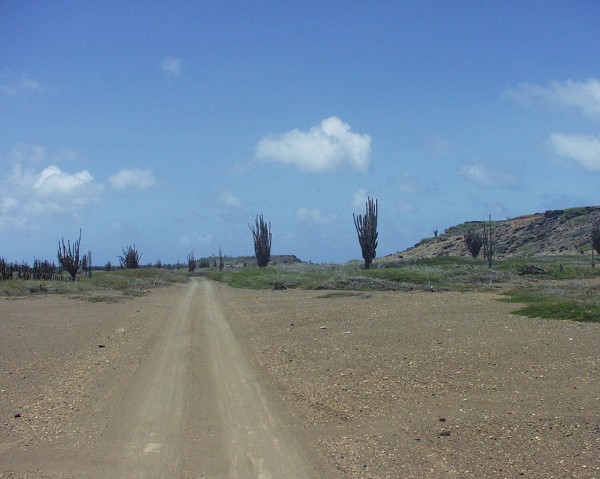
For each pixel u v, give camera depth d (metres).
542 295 24.75
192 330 18.41
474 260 61.59
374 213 53.69
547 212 101.62
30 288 38.50
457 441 7.53
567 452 7.04
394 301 26.16
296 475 6.53
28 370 12.48
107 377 11.55
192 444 7.57
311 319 19.98
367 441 7.61
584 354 12.30
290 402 9.50
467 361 11.98
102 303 30.55
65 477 6.55
